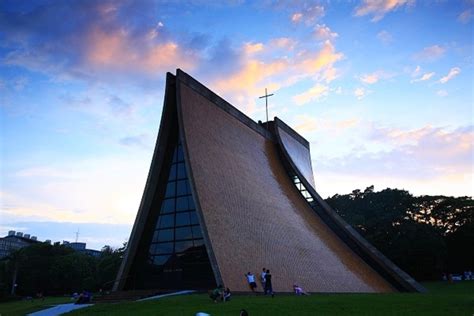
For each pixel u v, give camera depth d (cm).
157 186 2489
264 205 2838
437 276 6069
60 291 7331
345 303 1503
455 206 6438
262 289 2173
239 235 2328
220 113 3019
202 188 2258
